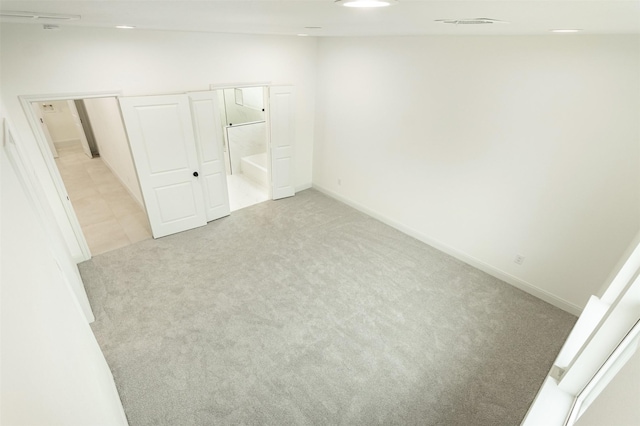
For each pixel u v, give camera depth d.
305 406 2.35
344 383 2.52
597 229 2.94
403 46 3.85
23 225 0.82
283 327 2.98
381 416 2.31
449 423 2.29
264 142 6.92
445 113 3.70
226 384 2.47
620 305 1.25
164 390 2.41
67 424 0.65
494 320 3.17
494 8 0.89
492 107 3.30
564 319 3.21
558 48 2.76
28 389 0.50
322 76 4.99
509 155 3.31
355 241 4.37
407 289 3.53
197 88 4.01
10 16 1.62
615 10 0.89
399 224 4.66
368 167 4.84
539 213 3.26
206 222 4.66
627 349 1.26
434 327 3.06
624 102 2.56
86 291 3.30
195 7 1.07
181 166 4.13
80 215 4.75
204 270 3.68
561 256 3.22
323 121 5.27
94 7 1.12
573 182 2.97
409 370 2.64
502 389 2.53
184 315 3.06
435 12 1.04
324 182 5.73
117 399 2.13
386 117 4.34
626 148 2.64
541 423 1.42
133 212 4.86
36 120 3.09
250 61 4.31
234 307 3.18
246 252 4.04
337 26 2.06
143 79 3.58
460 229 3.98
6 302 0.50
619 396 0.60
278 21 1.73
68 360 0.81
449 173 3.88
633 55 2.45
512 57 3.04
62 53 3.04
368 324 3.06
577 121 2.81
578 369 1.46
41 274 0.85
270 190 5.45
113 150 5.50
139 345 2.74
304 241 4.32
